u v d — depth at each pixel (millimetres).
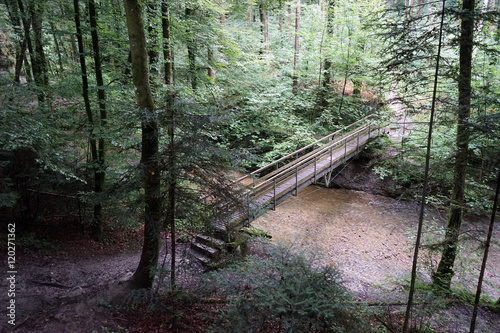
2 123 4836
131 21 4324
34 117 5547
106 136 6195
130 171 4121
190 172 4031
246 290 3451
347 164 13141
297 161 9883
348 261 8188
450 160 5066
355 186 12766
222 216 4367
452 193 5910
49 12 7188
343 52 13281
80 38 6668
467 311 5699
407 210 10594
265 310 3135
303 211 11289
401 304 5691
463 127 4855
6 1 7074
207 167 4125
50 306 4410
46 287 5117
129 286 4914
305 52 15164
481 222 9617
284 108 14242
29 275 5352
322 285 3381
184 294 4434
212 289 3846
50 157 5730
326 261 8094
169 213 4305
